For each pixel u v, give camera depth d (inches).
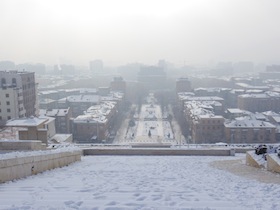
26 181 590.2
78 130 5285.4
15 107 4178.2
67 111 5743.1
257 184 590.9
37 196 415.5
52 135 3518.7
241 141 4842.5
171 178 665.0
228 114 7091.5
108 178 642.8
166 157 1446.9
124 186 524.7
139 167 951.0
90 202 380.2
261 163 1000.9
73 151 1141.1
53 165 892.0
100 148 1572.3
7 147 1164.5
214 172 852.0
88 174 723.4
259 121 5007.4
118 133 6023.6
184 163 1141.1
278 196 446.6
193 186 543.2
